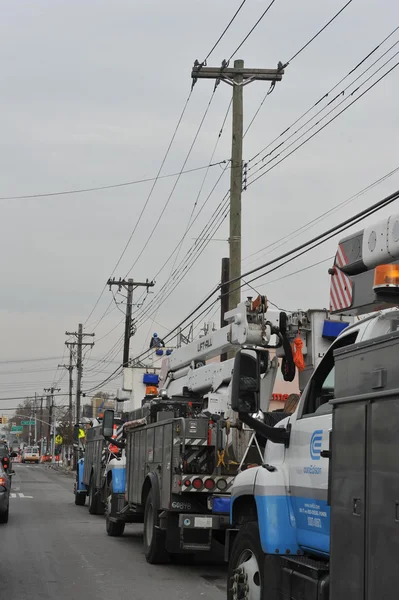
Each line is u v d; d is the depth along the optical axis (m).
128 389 21.31
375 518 5.07
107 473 18.67
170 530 12.33
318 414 6.71
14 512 24.66
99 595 10.34
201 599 10.13
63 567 12.77
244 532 7.61
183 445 11.82
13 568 12.59
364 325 6.33
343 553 5.50
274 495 7.04
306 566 6.34
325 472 6.30
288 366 8.80
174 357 16.16
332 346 6.80
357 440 5.41
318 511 6.41
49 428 134.75
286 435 7.17
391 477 4.89
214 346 13.48
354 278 6.52
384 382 5.12
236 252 20.53
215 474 11.83
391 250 5.95
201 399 14.71
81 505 28.86
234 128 20.98
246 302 11.44
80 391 73.12
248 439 11.59
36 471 80.19
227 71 20.91
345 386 5.69
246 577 7.50
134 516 16.38
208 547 11.80
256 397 7.14
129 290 47.16
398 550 4.74
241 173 20.83
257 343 11.16
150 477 13.45
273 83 21.16
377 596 4.96
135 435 15.37
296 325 9.19
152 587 11.00
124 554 14.53
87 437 26.38
